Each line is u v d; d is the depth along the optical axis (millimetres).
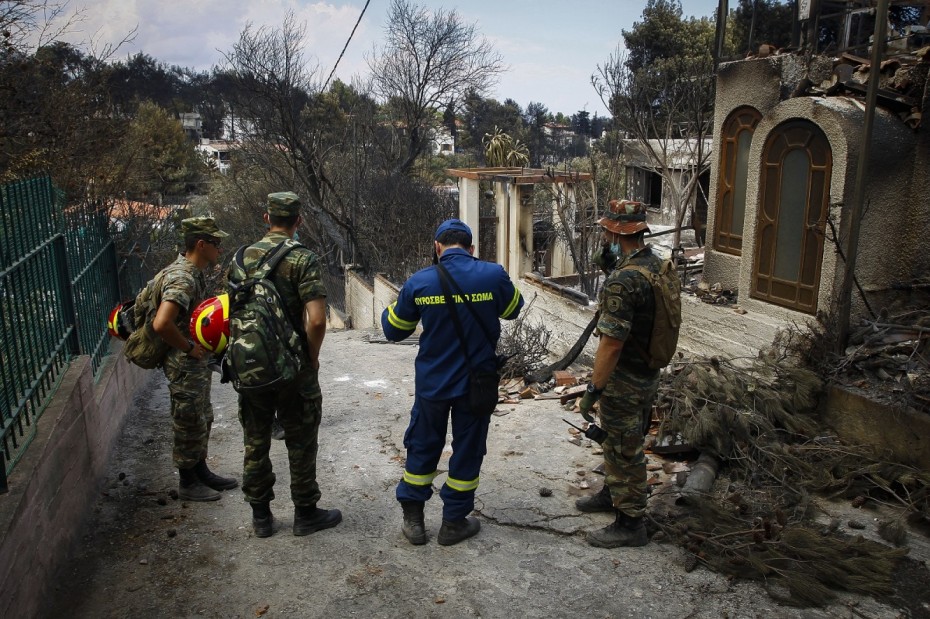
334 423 6004
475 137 82938
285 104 30438
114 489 4555
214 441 5613
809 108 5496
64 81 8531
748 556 3457
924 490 3996
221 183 39062
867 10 6047
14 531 2846
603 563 3584
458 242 3686
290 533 3949
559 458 5012
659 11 35312
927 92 5254
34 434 3482
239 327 3420
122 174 8695
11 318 3514
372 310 17375
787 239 5906
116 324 4242
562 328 8516
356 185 30844
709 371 5148
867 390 4613
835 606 3182
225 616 3156
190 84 67375
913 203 5453
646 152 18156
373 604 3236
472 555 3686
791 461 4398
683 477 4438
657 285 3441
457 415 3635
